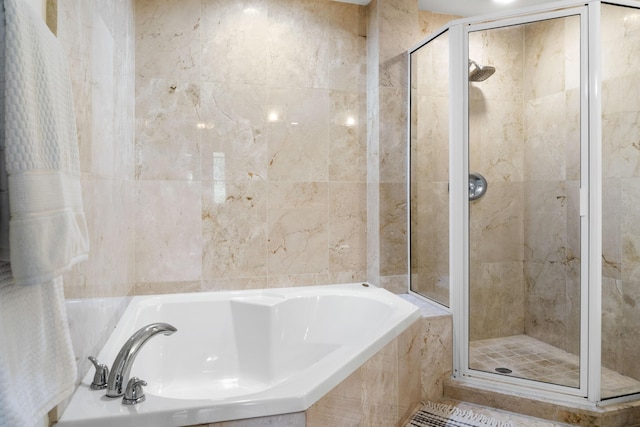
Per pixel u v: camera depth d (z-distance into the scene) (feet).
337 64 8.77
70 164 2.88
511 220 8.05
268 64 8.34
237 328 7.65
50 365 2.60
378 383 5.49
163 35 7.80
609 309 6.85
